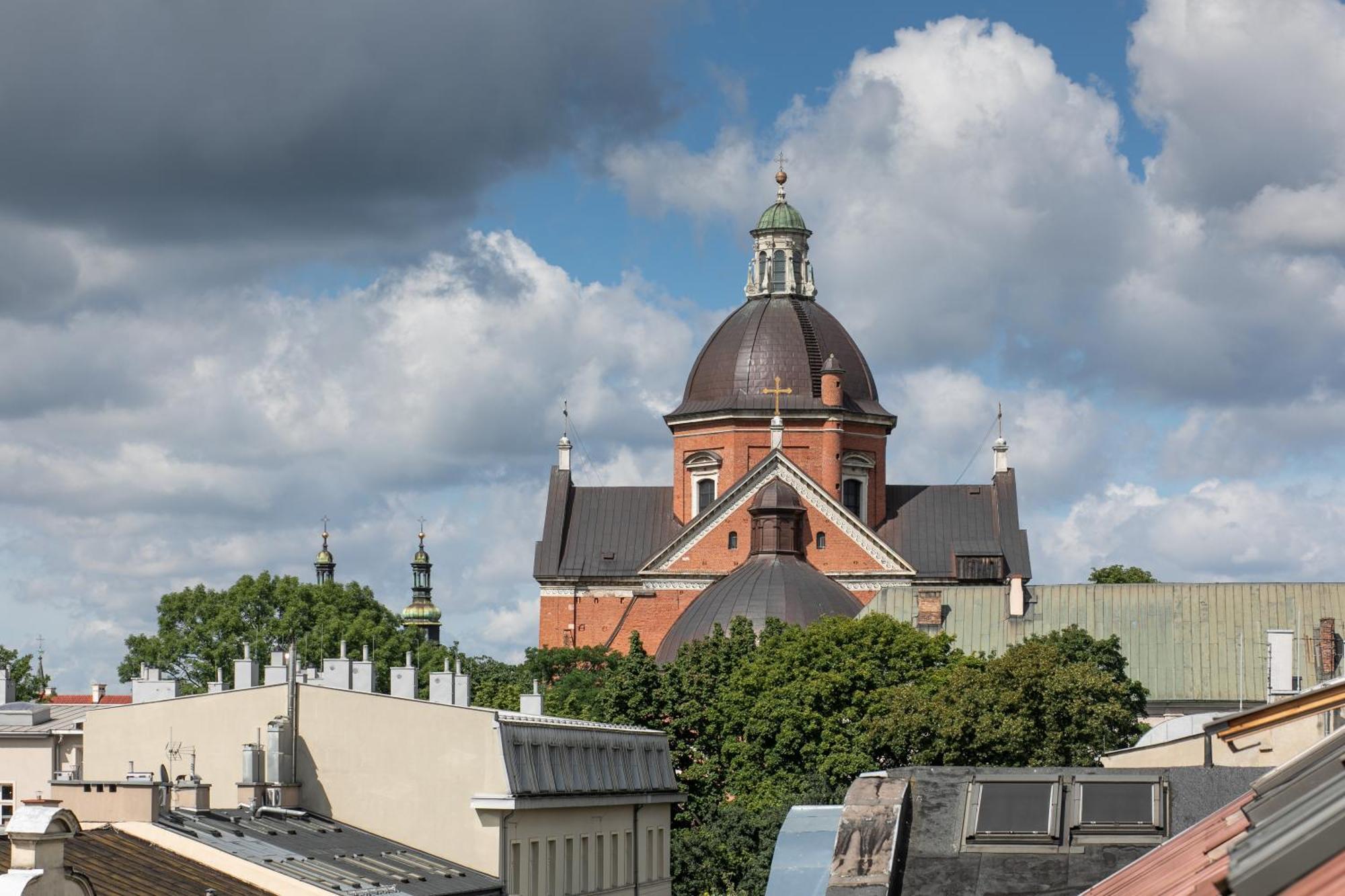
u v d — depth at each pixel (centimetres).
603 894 10006
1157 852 2612
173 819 7231
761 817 12581
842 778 13375
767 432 19762
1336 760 1884
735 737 14012
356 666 11506
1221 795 3338
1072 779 3372
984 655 15412
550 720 10662
